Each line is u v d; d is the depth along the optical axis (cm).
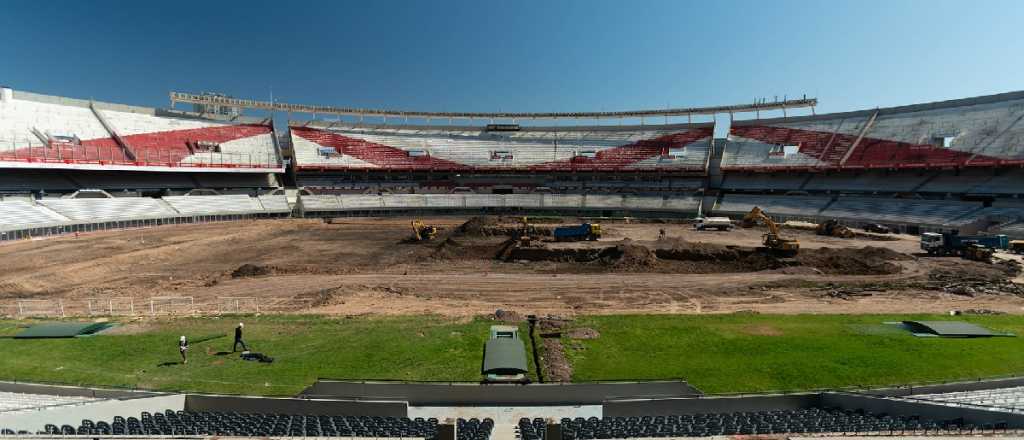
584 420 1909
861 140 8856
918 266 4856
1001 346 2700
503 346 2684
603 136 11444
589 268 5066
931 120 8356
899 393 2128
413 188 10250
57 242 6097
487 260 5531
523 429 1800
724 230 7538
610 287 4322
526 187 10481
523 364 2459
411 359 2634
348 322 3281
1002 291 3947
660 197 9512
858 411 2022
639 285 4384
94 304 3772
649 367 2506
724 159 10112
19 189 7044
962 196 7181
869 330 3003
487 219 7550
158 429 1745
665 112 11394
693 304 3769
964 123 7894
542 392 2205
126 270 5012
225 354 2719
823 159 8962
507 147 11269
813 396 2122
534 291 4206
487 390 2203
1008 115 7494
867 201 8025
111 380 2366
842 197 8419
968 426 1661
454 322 3275
